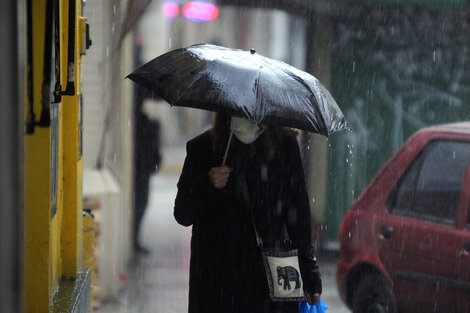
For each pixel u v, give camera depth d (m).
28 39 13.81
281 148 14.20
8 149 8.54
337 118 14.12
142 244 33.88
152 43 77.12
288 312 14.09
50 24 13.92
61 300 16.22
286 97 13.41
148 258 31.81
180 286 27.55
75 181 17.86
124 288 27.06
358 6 34.97
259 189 14.11
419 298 18.89
